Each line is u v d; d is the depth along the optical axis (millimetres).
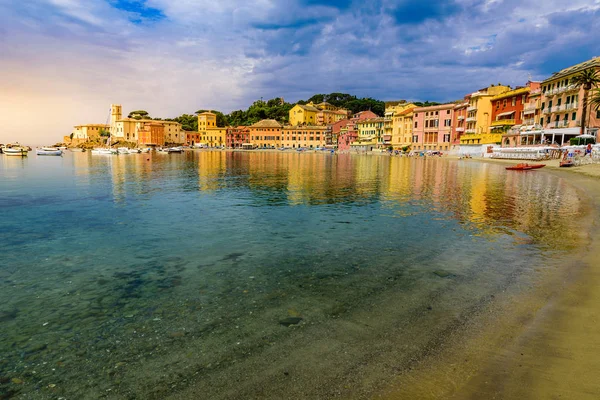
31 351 6664
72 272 11086
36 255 12875
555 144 68312
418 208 22578
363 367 5926
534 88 87438
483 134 95188
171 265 11680
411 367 5906
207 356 6359
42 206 23359
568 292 8781
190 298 9000
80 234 15984
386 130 148000
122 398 5344
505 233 15656
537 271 10508
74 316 8070
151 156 124938
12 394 5477
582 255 11797
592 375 5531
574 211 20547
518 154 72312
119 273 10945
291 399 5180
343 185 35906
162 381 5703
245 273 10836
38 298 9102
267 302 8672
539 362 5926
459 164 72688
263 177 45375
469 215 20094
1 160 93562
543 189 31453
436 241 14508
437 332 7055
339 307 8336
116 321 7805
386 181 39688
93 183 37688
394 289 9398
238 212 21359
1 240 14922
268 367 5977
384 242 14430
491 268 10961
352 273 10734
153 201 25562
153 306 8547
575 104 69500
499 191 30438
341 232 16250
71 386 5656
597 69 65000
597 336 6672
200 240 14906
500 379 5516
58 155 123500
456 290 9250
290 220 19016
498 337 6789
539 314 7676
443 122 119375
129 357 6410
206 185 36062
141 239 15070
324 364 6031
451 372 5738
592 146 53750
